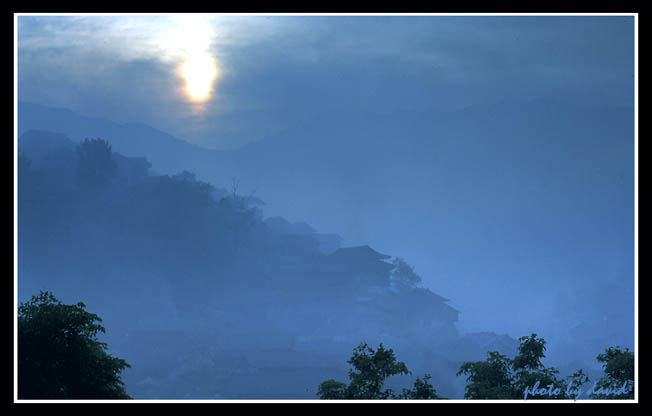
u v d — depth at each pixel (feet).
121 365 92.79
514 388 92.48
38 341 86.69
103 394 87.66
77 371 87.86
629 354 89.45
